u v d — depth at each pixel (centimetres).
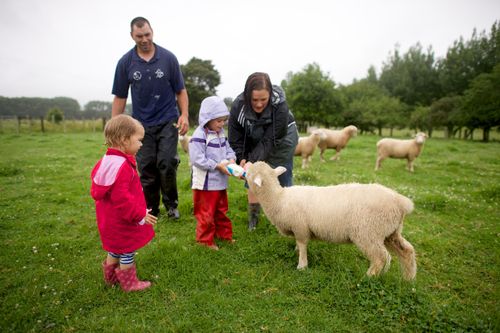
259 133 390
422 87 6144
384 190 312
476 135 4238
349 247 395
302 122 4600
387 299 272
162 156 448
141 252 375
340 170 962
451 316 257
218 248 387
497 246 411
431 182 804
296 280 316
